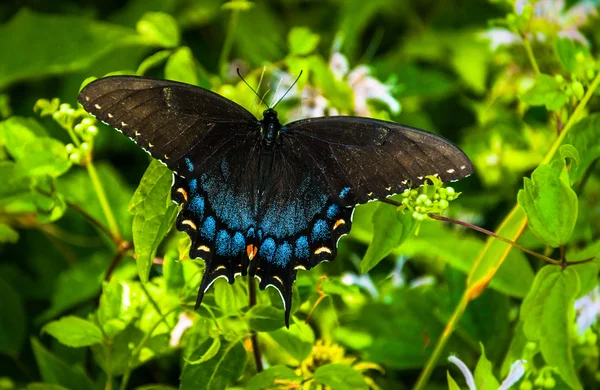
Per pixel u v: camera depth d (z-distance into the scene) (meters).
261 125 0.82
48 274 0.95
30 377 0.92
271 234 0.82
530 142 0.94
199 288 0.82
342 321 0.88
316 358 0.85
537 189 0.80
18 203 0.90
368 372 0.88
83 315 0.90
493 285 0.86
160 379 0.91
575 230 0.90
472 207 0.94
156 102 0.81
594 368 0.88
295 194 0.82
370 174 0.82
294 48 0.88
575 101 0.84
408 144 0.81
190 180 0.81
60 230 0.94
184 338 0.83
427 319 0.89
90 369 0.88
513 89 0.95
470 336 0.88
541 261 0.88
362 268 0.81
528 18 0.85
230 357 0.81
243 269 0.81
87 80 0.82
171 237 0.93
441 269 0.93
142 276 0.80
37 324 0.94
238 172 0.82
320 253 0.82
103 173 0.93
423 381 0.86
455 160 0.81
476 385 0.81
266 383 0.81
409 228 0.81
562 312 0.80
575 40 0.92
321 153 0.82
